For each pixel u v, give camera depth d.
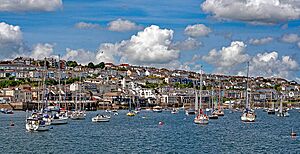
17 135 137.25
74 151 104.75
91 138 132.62
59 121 183.88
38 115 173.62
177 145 118.25
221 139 134.88
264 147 116.94
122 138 134.12
